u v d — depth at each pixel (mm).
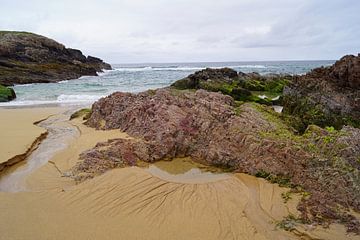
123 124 15852
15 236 7473
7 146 13500
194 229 7863
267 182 10359
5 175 11148
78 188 10023
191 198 9422
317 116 16141
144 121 14828
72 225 7977
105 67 88438
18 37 61125
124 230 7801
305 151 10617
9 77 45094
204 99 15781
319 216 8258
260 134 12070
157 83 47500
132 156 12281
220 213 8586
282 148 10906
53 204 9016
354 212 8367
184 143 12883
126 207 8898
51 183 10391
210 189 10000
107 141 13445
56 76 52781
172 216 8445
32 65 53906
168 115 14086
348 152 10070
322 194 9125
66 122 19297
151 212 8656
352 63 16969
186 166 11891
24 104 27406
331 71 18469
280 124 13766
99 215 8477
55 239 7395
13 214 8438
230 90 28062
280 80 36750
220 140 12539
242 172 11219
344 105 16297
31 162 12375
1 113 22234
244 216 8414
